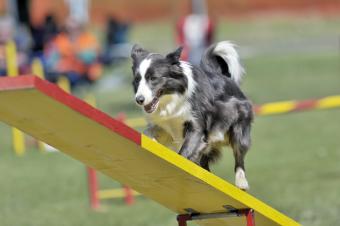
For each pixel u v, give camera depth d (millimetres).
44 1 40750
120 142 6082
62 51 21984
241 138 8039
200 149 7562
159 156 6090
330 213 10734
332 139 16641
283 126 18812
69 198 12680
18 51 22125
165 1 46125
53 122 5988
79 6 28328
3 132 19906
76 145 6430
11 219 11344
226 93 7938
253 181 13227
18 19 28141
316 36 37500
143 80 7562
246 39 38188
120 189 13039
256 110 11719
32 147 17578
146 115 7801
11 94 5480
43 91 5477
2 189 13398
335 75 26078
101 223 10938
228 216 7152
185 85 7559
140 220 11039
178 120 7633
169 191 6996
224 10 46656
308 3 46312
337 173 13492
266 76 26984
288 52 32625
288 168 14156
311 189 12375
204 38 20531
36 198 12656
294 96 21984
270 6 46688
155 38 37344
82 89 22922
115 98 22781
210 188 6488
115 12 46031
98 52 24062
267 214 6781
